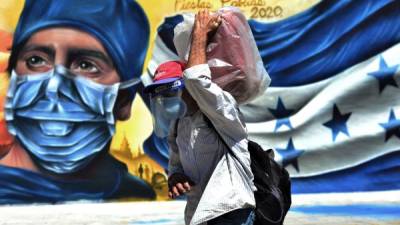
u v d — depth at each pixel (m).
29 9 10.33
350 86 9.91
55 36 10.27
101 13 10.31
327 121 9.95
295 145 9.96
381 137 9.79
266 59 10.09
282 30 10.09
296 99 10.02
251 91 2.67
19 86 10.24
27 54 10.27
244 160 2.55
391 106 9.80
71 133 10.16
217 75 2.61
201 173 2.62
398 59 9.83
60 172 10.14
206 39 2.60
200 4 10.25
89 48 10.26
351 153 9.86
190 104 2.67
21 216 8.55
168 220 7.62
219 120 2.53
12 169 10.17
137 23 10.30
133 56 10.25
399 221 6.75
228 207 2.45
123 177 10.09
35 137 10.18
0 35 10.30
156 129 2.76
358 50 9.95
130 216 8.12
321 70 10.00
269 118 10.03
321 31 10.03
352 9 9.99
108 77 10.23
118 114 10.17
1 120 10.21
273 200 2.55
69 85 10.22
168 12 10.26
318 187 9.90
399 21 9.88
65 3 10.32
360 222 6.73
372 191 9.78
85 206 9.63
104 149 10.14
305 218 7.20
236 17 2.65
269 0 10.15
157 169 10.05
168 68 2.71
